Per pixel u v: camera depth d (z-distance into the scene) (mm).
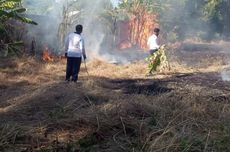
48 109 7129
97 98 7961
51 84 9602
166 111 6844
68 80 10852
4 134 5594
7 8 4219
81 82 9961
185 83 10406
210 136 5477
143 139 5543
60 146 5363
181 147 5062
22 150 5199
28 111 7031
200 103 7418
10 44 4238
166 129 5664
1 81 10266
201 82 10742
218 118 6641
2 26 4238
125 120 6273
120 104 7031
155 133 5703
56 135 5816
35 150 5215
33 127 5961
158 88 9633
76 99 7605
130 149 5199
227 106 7195
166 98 7637
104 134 5855
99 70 13336
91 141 5559
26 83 10352
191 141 5270
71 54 10641
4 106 7559
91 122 6164
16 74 11398
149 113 6793
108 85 10055
